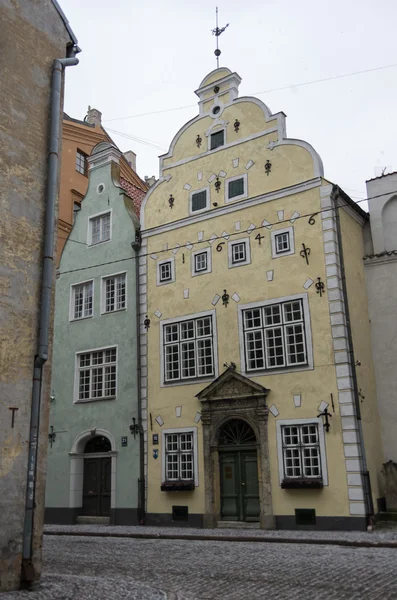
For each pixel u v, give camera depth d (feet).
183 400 69.56
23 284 34.68
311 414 60.29
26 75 38.09
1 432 31.42
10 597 27.96
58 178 38.68
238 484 64.28
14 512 31.14
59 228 98.84
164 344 73.15
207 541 54.08
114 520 71.26
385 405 64.59
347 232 67.21
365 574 33.17
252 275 67.97
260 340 65.67
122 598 27.61
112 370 77.46
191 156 77.61
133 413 73.20
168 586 31.63
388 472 60.34
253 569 36.35
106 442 76.43
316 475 59.06
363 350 64.23
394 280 67.36
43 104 38.96
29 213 36.19
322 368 60.80
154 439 70.74
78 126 107.96
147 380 73.20
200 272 72.28
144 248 78.43
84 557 43.55
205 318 70.64
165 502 68.13
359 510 55.62
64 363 81.56
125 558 42.78
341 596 27.66
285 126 70.74
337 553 42.78
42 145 38.24
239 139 73.61
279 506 60.23
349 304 63.31
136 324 76.02
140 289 77.20
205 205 74.38
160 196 79.20
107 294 81.10
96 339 79.41
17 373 33.06
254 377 64.80
